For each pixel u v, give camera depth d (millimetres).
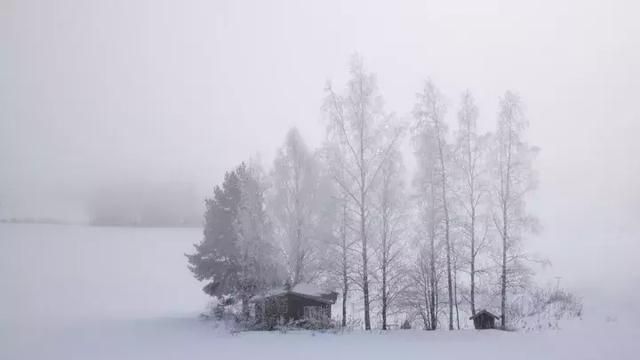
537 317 27625
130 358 21078
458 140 26688
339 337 23828
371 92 26922
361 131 26531
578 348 20188
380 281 26484
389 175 26141
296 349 21453
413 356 19641
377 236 26188
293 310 27750
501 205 26000
